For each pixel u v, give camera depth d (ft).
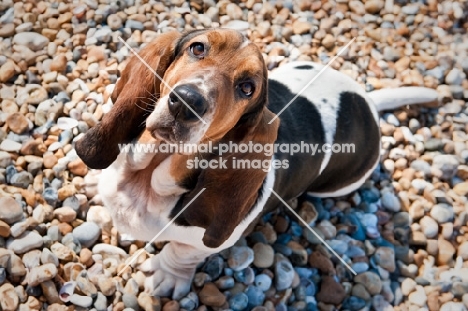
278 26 4.33
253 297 3.38
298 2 4.50
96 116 3.71
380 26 4.53
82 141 2.93
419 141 4.11
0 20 3.95
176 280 3.32
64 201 3.43
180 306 3.29
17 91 3.74
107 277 3.26
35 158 3.51
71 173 3.54
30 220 3.30
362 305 3.49
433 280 3.66
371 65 4.33
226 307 3.33
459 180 4.05
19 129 3.57
